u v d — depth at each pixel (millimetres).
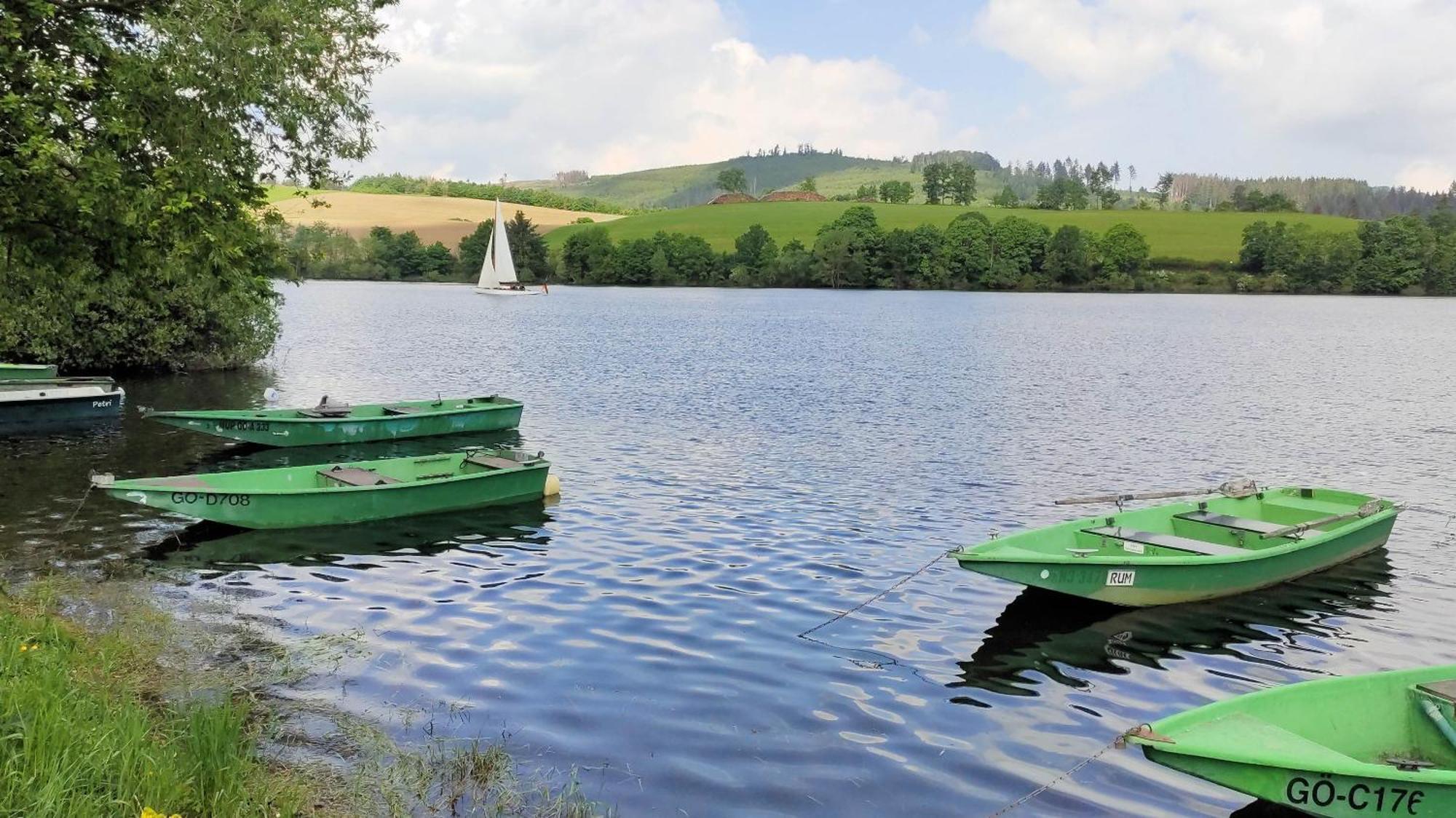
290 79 16109
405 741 9508
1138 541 15031
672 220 178750
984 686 11602
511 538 17234
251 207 17453
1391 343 64062
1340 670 12430
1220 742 7992
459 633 12602
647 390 37906
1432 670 9344
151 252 16125
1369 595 15219
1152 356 54062
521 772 9023
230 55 14711
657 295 123750
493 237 119062
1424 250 135250
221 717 8625
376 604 13680
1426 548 17859
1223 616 14203
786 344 59375
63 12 14961
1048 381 42031
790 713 10633
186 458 23781
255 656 11422
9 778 6820
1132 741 8078
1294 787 7758
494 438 27562
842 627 13312
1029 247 142000
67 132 14828
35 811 6527
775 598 14328
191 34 14547
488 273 119312
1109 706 11203
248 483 18203
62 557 15273
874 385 40094
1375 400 37625
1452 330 76125
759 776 9258
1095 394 38219
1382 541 17484
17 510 17938
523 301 107688
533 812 8289
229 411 25719
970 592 14867
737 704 10812
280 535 16922
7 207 14727
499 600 13961
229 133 15406
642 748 9688
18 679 8477
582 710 10461
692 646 12453
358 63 18297
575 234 154125
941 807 8859
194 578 14523
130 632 11750
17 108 13320
